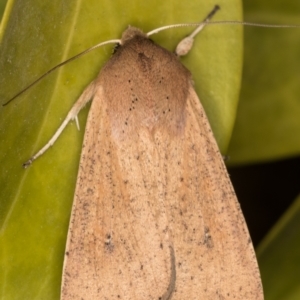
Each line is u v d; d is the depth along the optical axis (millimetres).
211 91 121
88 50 118
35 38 117
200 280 121
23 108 118
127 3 119
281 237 126
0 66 115
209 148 121
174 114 120
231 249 121
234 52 120
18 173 119
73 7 118
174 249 121
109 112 120
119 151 120
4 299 119
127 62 119
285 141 127
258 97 128
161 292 121
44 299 120
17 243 119
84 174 120
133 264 120
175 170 121
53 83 119
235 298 121
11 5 115
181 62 121
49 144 119
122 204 120
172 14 120
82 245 120
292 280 125
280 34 129
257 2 129
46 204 120
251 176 132
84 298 120
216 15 120
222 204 121
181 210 121
